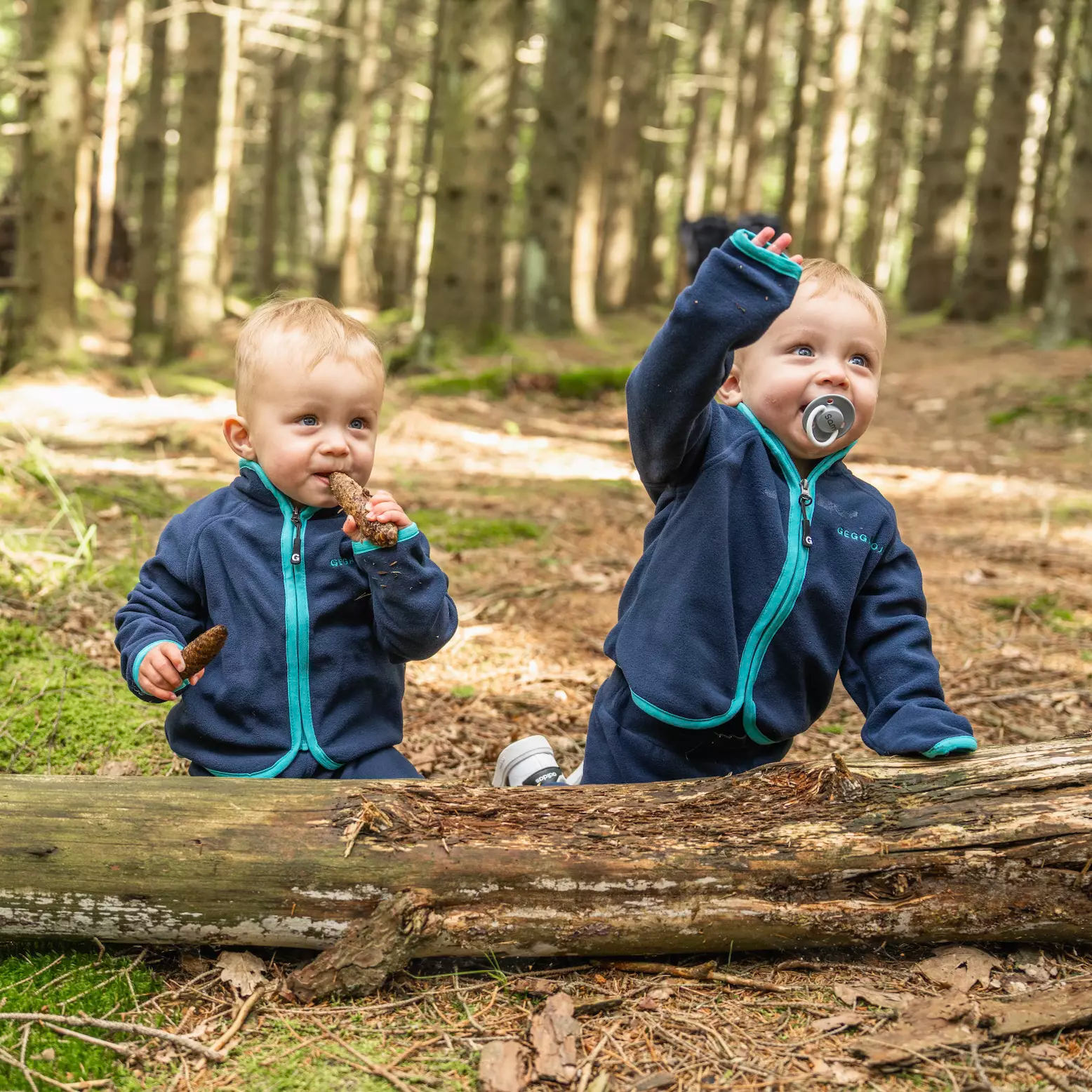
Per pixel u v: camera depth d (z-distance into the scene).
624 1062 1.88
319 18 24.80
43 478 5.39
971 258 18.58
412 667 4.02
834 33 17.84
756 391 2.44
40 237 9.98
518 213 27.03
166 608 2.43
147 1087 1.81
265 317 2.41
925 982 2.09
